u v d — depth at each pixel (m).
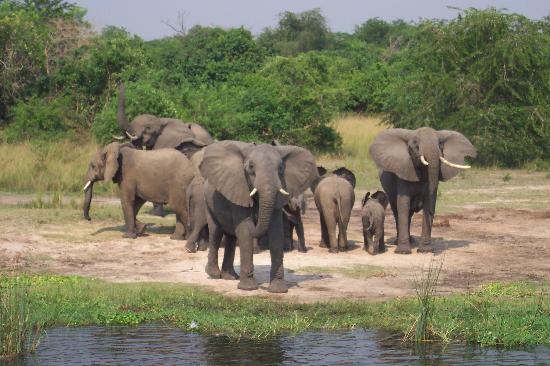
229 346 10.69
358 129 40.47
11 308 11.18
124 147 18.09
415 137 16.17
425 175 16.38
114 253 16.42
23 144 31.86
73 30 39.53
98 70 36.78
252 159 12.44
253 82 37.50
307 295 13.15
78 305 12.40
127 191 17.89
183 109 31.81
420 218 21.84
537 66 34.97
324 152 35.62
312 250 16.86
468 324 11.52
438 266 15.48
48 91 37.50
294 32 88.06
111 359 10.11
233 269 14.37
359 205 23.52
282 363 9.96
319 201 16.73
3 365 9.90
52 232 18.17
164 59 48.66
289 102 35.56
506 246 17.66
